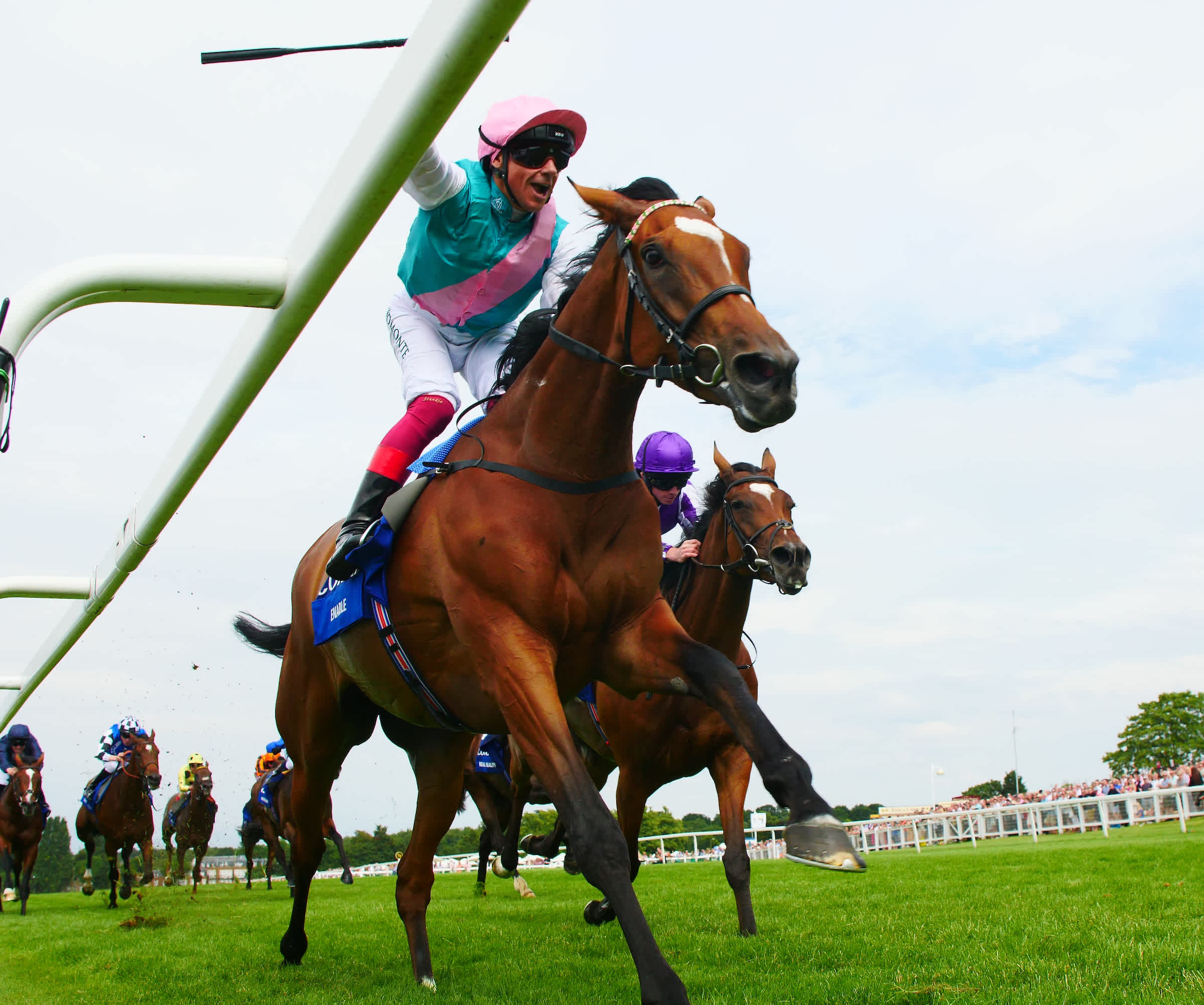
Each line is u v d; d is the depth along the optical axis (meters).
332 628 2.98
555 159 2.86
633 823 4.00
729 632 4.02
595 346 2.39
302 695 3.42
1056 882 5.49
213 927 5.88
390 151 1.47
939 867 7.67
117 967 4.14
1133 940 3.11
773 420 1.93
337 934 5.02
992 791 49.38
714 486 4.19
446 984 3.22
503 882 9.24
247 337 2.00
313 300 1.82
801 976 2.88
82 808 11.05
